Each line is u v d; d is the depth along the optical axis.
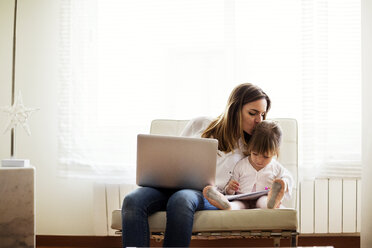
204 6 2.44
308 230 2.37
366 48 2.05
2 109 2.12
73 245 2.51
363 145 2.05
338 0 2.39
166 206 1.57
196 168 1.55
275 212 1.49
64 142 2.39
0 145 2.54
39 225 2.54
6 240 1.85
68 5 2.42
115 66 2.45
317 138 2.34
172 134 2.07
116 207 2.41
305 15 2.33
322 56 2.34
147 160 1.55
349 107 2.39
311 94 2.30
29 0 2.55
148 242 1.44
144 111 2.43
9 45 2.55
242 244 2.45
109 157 2.41
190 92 2.49
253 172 1.77
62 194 2.53
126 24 2.45
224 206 1.52
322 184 2.37
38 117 2.54
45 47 2.55
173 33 2.44
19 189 1.87
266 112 1.90
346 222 2.38
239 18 2.43
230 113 1.83
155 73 2.44
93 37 2.42
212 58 2.50
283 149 1.94
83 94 2.42
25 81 2.54
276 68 2.41
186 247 1.40
